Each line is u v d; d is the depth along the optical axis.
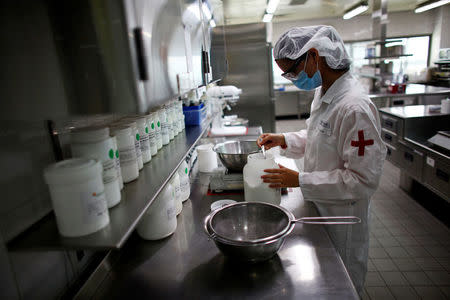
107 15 0.56
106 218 0.71
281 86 8.23
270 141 1.81
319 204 1.51
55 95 0.62
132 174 1.00
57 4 0.58
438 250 2.36
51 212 0.85
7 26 0.61
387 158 3.63
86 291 0.90
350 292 0.86
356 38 8.17
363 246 1.52
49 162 0.85
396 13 7.73
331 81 1.44
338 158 1.38
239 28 3.99
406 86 5.34
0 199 0.68
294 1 5.91
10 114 0.66
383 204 3.12
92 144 0.76
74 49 0.59
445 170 2.58
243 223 1.12
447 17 7.24
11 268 0.69
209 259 1.05
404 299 1.92
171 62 0.76
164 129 1.46
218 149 1.89
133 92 0.58
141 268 1.02
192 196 1.57
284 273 0.96
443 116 3.16
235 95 3.31
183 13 0.90
